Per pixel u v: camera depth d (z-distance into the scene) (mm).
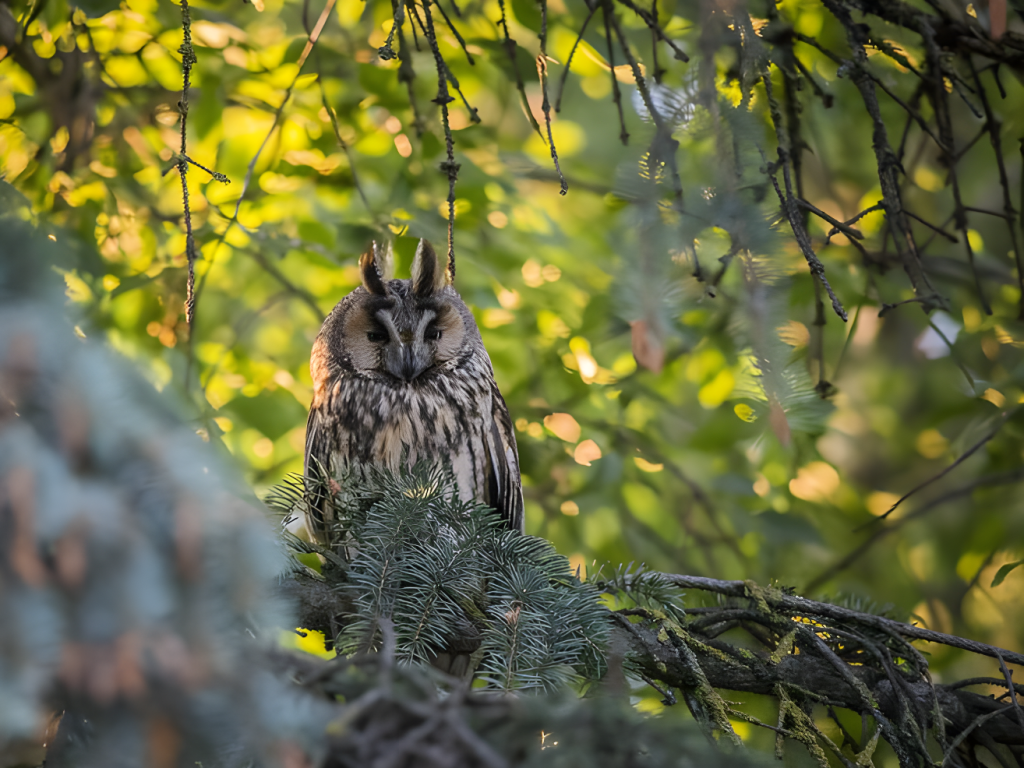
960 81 6652
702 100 4914
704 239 5457
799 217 4902
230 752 2797
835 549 12414
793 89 6637
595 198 13391
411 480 5957
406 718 3039
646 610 5949
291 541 5844
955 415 11820
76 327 3176
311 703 2910
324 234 11414
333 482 6195
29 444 2822
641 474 12055
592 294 11766
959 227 6934
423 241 8938
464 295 11289
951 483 14039
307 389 12031
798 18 8438
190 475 2971
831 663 5793
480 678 5164
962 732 5621
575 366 11773
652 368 4996
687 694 5602
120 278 9977
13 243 3100
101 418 2906
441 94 5398
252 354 12359
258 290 12719
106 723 2729
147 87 9461
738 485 11359
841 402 13938
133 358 3174
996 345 9586
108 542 2791
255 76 9781
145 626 2748
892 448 15203
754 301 4914
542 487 11500
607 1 5664
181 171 4336
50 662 2670
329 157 10484
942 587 14258
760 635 6578
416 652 5238
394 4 5355
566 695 3295
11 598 2707
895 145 10547
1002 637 12102
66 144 9133
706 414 12609
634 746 3082
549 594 5402
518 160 12820
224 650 2832
